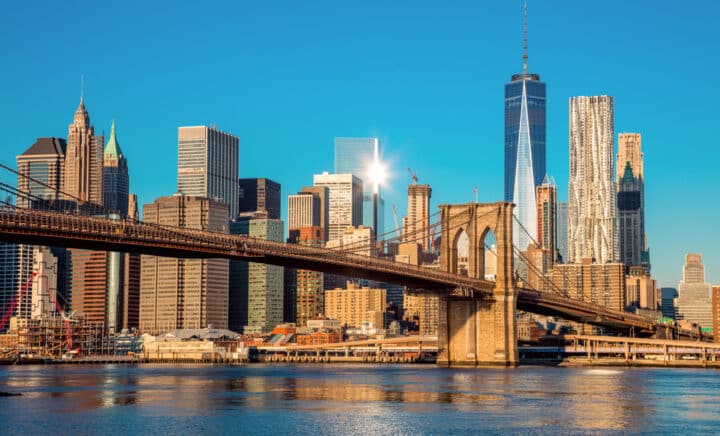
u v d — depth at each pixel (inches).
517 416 4869.6
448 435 4197.8
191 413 4886.8
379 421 4616.1
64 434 4128.9
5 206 6441.9
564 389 6845.5
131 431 4220.0
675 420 4778.5
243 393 6245.1
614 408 5339.6
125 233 6860.2
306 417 4741.6
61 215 6481.3
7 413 4859.7
